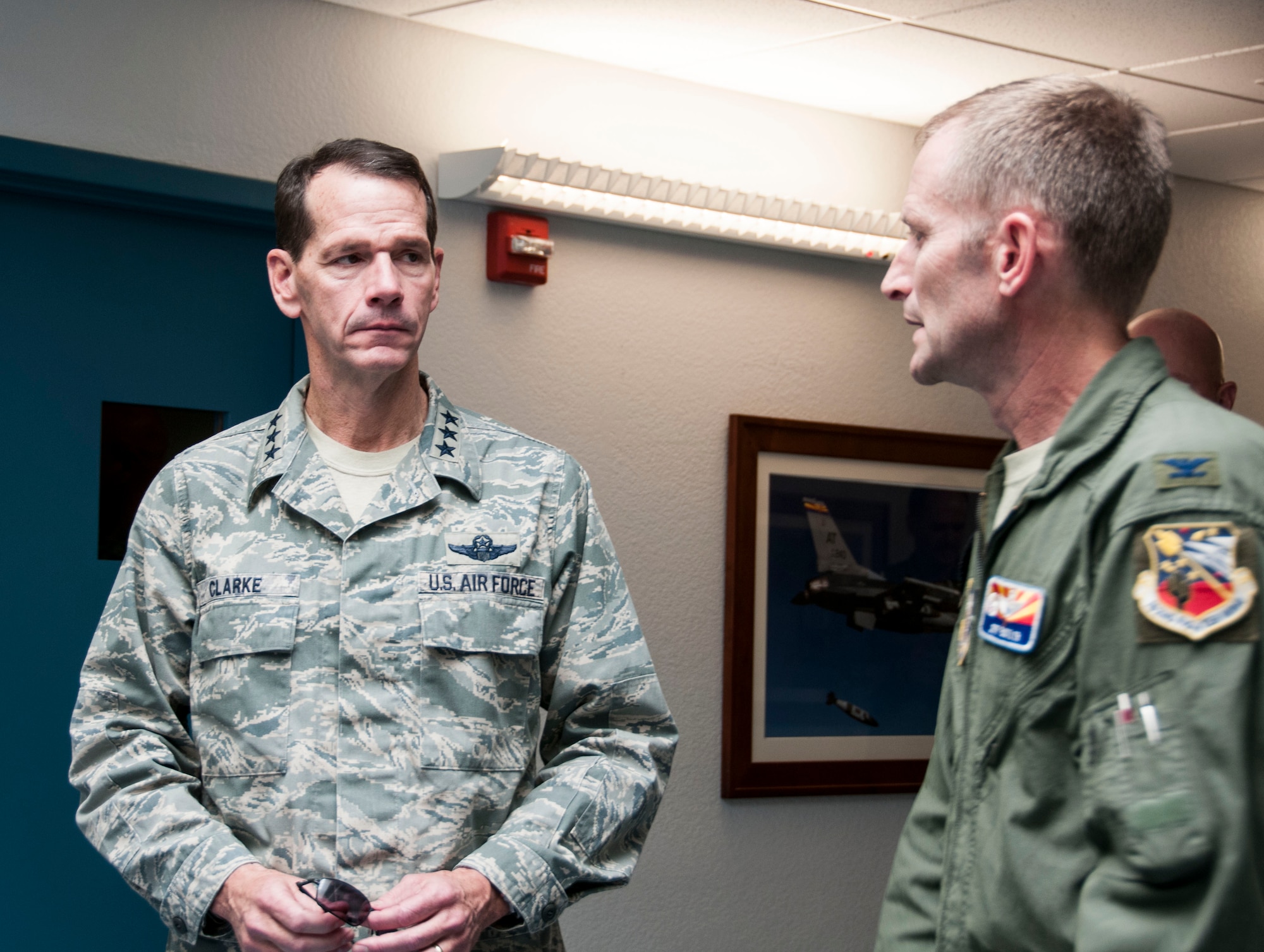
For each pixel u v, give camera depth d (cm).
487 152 262
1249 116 321
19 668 241
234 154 255
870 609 326
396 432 166
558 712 168
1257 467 96
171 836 146
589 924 288
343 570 156
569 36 278
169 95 249
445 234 275
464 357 277
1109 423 107
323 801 149
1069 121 111
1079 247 111
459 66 277
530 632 160
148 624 159
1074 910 103
